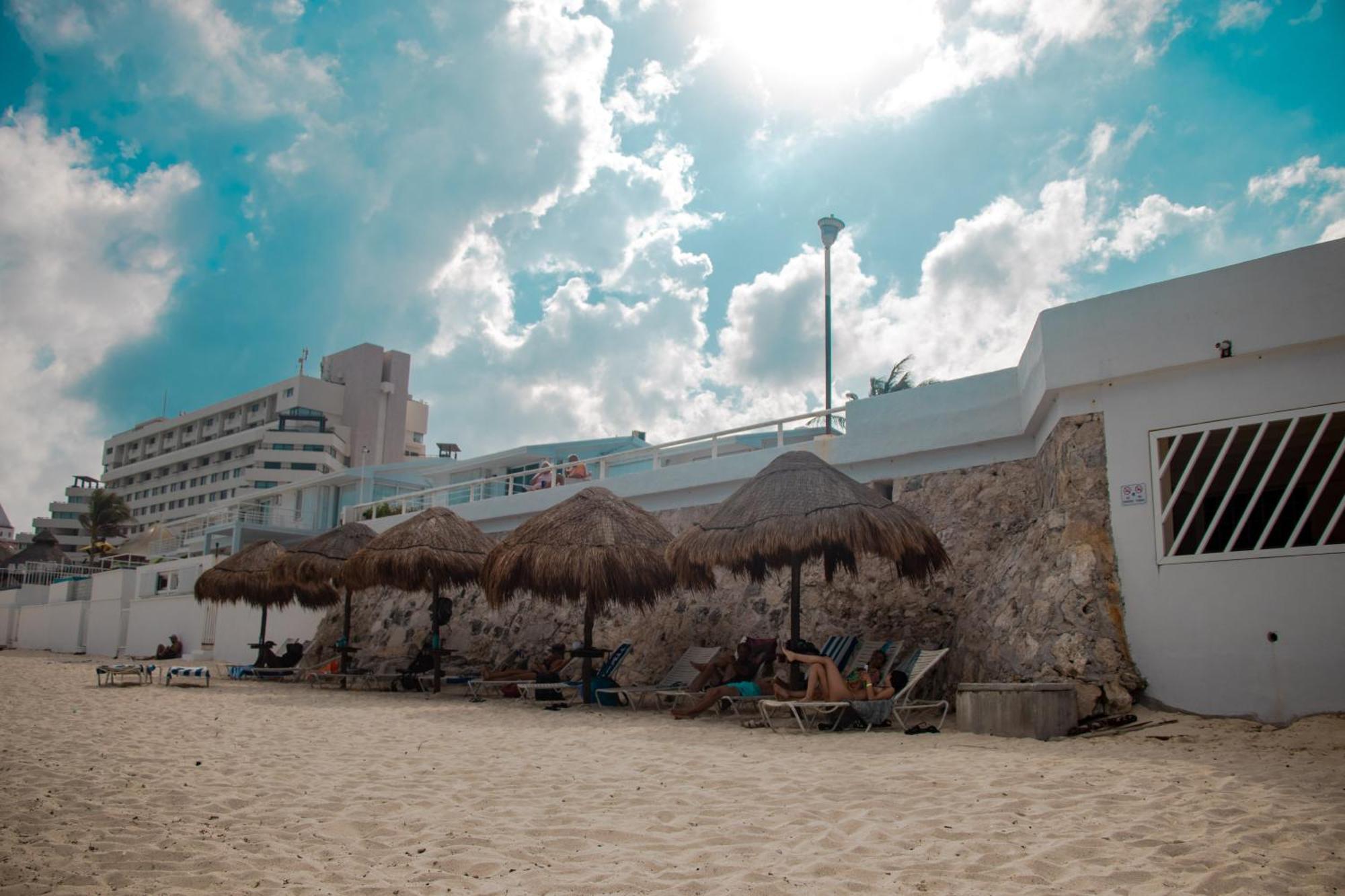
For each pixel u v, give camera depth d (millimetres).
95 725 10469
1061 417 10664
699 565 11414
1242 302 9320
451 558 15312
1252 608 8828
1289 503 13289
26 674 21188
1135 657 9406
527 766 7242
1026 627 9805
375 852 4648
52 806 5766
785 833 4895
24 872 4289
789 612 13625
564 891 3973
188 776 6895
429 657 17312
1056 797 5605
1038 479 12031
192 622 33594
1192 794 5621
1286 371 9133
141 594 39156
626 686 14227
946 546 12508
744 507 10711
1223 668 8883
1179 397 9781
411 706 13281
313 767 7328
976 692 8820
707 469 16062
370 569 15219
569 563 12195
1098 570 9617
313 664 22328
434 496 29547
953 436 12922
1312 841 4543
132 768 7273
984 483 12617
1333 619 8383
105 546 67938
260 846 4785
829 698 9500
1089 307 10359
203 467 94938
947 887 3939
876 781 6266
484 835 4961
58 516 123125
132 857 4562
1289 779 6039
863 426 14078
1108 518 10000
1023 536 11312
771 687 10727
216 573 20750
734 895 3867
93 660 31453
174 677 19969
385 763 7508
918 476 13430
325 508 43375
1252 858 4262
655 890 3959
